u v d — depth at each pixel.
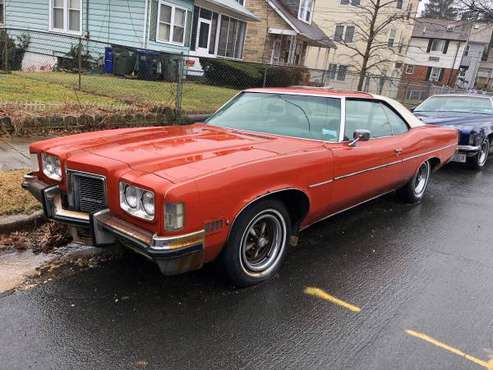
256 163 3.07
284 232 3.46
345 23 30.39
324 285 3.41
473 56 56.38
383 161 4.46
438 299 3.32
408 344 2.73
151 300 3.02
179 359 2.46
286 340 2.70
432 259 4.06
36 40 17.41
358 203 4.51
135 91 11.51
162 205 2.55
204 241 2.75
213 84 18.02
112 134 3.68
